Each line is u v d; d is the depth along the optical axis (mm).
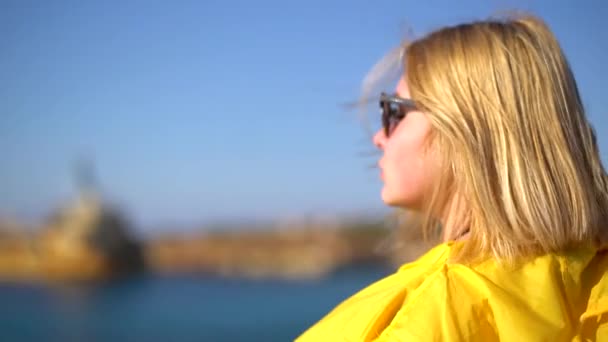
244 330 35938
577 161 1665
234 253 87250
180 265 85188
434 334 1435
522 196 1575
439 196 1813
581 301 1570
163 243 86750
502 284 1510
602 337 1532
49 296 55594
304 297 53688
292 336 33906
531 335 1424
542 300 1488
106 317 41688
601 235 1676
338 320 1726
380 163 1984
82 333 36094
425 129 1846
